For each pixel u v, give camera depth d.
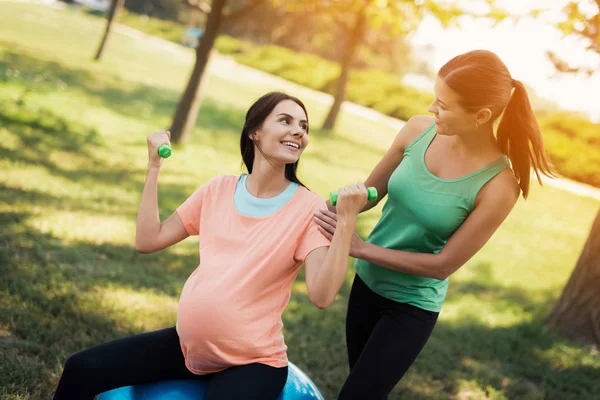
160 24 37.53
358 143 15.46
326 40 30.14
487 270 7.19
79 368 2.12
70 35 22.38
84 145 8.11
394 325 2.43
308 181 9.52
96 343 3.50
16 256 4.30
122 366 2.16
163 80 17.53
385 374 2.33
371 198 2.05
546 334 5.26
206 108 13.91
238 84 20.55
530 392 4.17
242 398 1.99
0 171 6.07
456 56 2.20
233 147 10.80
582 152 18.31
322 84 27.25
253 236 2.13
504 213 2.30
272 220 2.14
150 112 11.99
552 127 19.39
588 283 5.31
